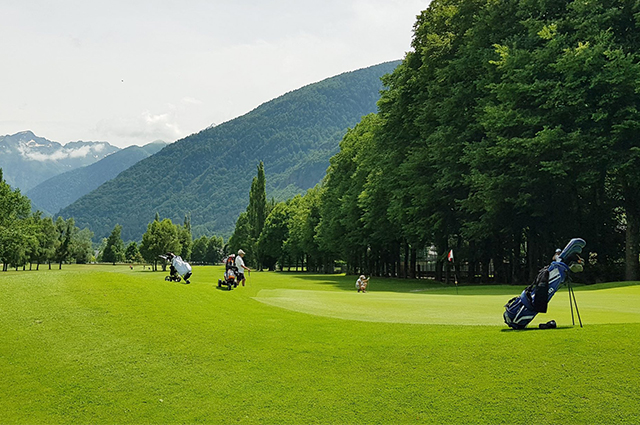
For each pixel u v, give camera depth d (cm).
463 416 828
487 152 3550
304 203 11238
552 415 805
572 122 3306
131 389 958
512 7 3859
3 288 1420
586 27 3288
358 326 1372
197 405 905
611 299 2050
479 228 3803
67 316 1270
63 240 12925
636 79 2903
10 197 6512
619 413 791
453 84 4166
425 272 7419
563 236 4066
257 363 1070
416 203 4378
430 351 1065
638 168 3084
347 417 855
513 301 1173
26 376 991
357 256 7812
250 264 15612
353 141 7406
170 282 1852
